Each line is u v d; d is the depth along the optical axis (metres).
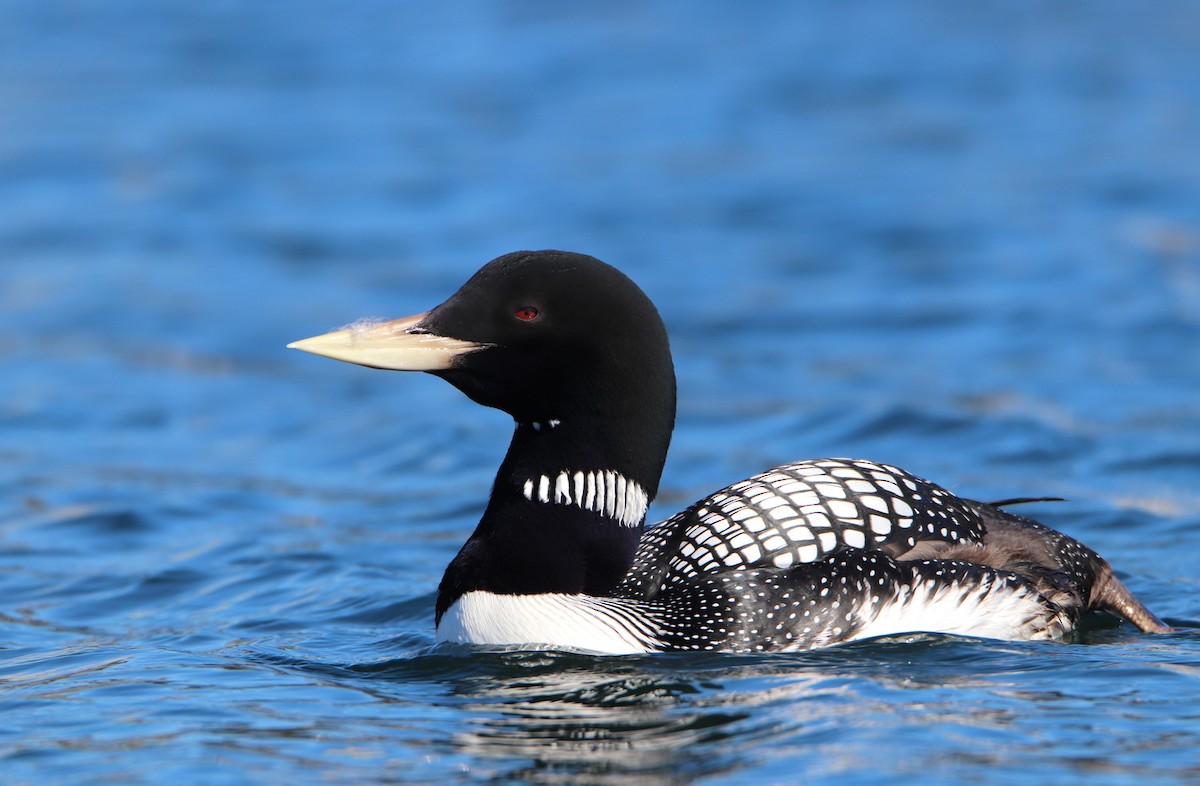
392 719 6.39
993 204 20.98
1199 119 25.42
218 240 20.62
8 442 13.27
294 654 7.71
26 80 30.28
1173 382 13.66
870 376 14.33
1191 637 7.72
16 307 17.84
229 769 5.75
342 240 20.45
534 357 7.25
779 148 24.69
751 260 18.91
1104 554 9.68
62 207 22.33
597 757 5.82
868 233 19.89
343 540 10.43
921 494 7.78
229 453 12.98
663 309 16.94
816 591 7.27
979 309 16.42
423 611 8.64
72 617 8.78
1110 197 21.08
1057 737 5.89
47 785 5.63
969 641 7.32
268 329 16.88
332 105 28.28
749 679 6.73
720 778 5.53
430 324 7.23
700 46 32.00
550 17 34.94
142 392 14.84
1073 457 11.83
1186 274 17.36
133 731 6.26
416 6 36.19
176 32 34.31
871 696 6.43
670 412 7.54
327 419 13.94
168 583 9.48
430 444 12.98
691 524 7.64
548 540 7.34
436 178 23.45
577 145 25.20
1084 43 31.52
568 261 7.26
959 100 27.39
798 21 34.09
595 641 7.18
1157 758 5.65
